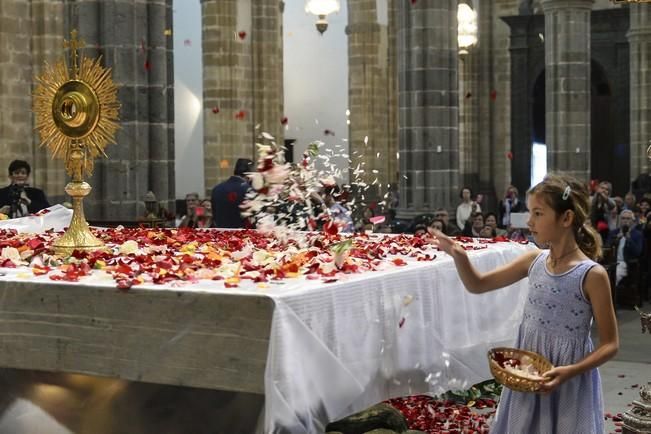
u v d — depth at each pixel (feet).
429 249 22.82
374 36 101.60
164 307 15.66
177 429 16.69
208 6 87.45
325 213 21.93
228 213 35.37
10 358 16.90
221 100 87.97
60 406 17.61
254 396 15.81
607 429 26.18
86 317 16.30
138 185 41.11
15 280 16.88
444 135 59.67
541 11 103.24
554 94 74.95
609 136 102.73
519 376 14.98
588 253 16.31
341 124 115.03
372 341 17.37
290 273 17.34
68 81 20.88
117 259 19.85
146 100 41.34
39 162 58.65
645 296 54.70
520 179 105.09
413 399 26.71
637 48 93.91
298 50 116.88
